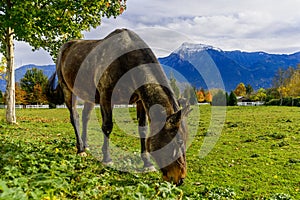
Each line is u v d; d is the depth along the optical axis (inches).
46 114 998.4
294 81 2234.3
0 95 1866.4
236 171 284.8
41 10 474.0
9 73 548.1
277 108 1111.0
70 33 544.7
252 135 494.9
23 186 139.9
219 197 201.9
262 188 239.1
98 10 546.3
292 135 487.2
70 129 545.3
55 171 172.9
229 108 1145.4
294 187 245.3
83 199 147.1
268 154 359.9
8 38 545.3
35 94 2070.6
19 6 443.8
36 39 581.0
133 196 138.9
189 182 237.9
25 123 601.0
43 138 381.7
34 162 191.5
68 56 291.7
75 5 493.4
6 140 293.0
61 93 329.4
